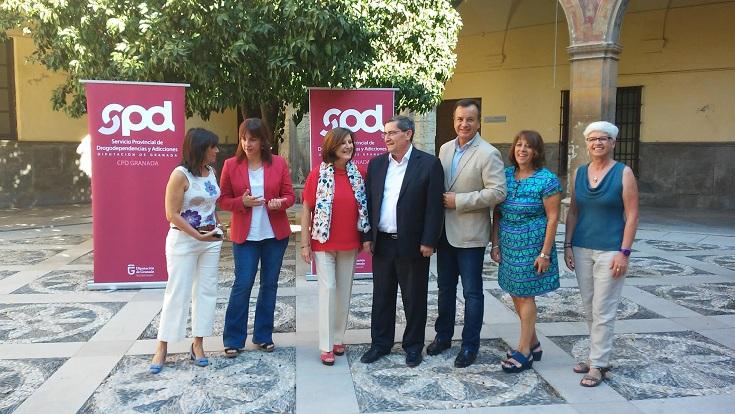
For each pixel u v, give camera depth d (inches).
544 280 154.3
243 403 140.5
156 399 142.1
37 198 545.6
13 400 140.3
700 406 137.6
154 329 194.1
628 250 145.4
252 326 199.2
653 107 562.3
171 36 262.1
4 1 279.3
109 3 261.9
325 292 163.6
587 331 193.2
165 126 239.1
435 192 156.8
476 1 620.7
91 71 278.2
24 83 530.9
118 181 239.8
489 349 176.9
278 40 269.3
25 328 193.8
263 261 174.6
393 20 297.6
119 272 243.6
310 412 135.8
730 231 412.8
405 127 157.6
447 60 327.3
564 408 137.1
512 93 637.3
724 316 208.7
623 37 571.5
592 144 150.0
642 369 159.9
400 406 138.9
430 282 266.2
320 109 254.7
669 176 558.3
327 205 160.6
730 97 524.4
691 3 532.1
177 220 153.5
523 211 153.3
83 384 149.9
